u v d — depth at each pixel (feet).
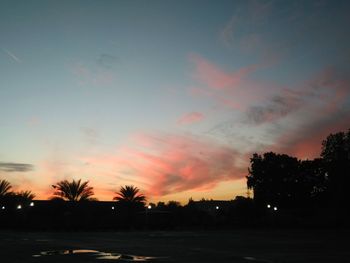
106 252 83.05
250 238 130.72
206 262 65.10
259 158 269.64
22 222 223.51
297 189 257.96
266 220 241.96
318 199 254.68
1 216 228.63
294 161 262.88
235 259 69.10
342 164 233.35
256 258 70.33
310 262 63.98
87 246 99.14
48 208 224.74
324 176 255.09
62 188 220.23
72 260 68.49
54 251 85.46
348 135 241.55
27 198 240.12
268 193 261.65
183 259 69.51
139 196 247.70
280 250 85.81
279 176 260.62
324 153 247.29
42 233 180.65
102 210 236.84
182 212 265.54
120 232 192.54
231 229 222.89
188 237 140.46
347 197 227.40
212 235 155.33
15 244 106.83
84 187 223.51
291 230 199.62
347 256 73.15
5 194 231.71
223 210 285.02
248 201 268.82
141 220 240.73
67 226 214.69
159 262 65.31
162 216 247.09
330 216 229.86
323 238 128.88
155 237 141.90
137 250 87.04
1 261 67.31
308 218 234.99
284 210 256.11
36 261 67.15
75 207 222.28
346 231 183.83
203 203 343.67
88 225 216.74
